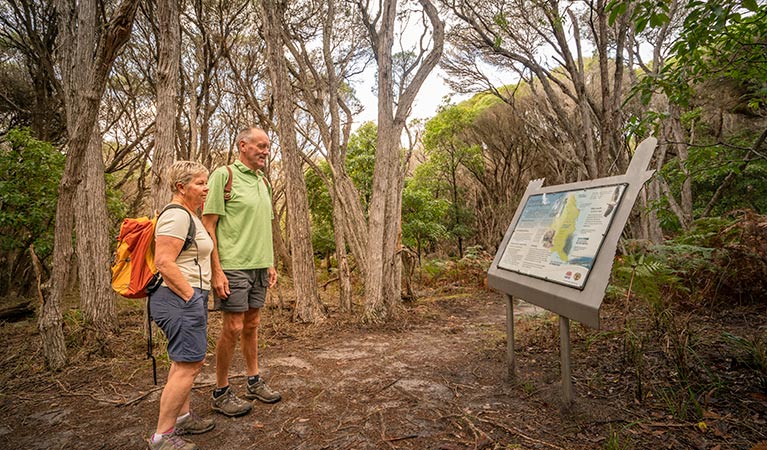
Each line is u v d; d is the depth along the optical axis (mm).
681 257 4418
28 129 7723
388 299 5785
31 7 9438
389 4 5832
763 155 3920
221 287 2371
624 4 2693
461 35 10461
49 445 2203
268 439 2211
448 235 15148
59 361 3588
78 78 4828
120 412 2635
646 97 3488
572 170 13891
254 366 2768
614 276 4281
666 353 2977
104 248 5039
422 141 18172
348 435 2232
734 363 2812
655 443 1977
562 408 2408
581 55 8148
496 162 19609
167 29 4359
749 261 4336
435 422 2361
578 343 3680
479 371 3260
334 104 6938
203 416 2512
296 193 5625
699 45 3094
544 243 2703
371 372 3340
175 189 2154
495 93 12555
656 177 4734
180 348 2010
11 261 10195
